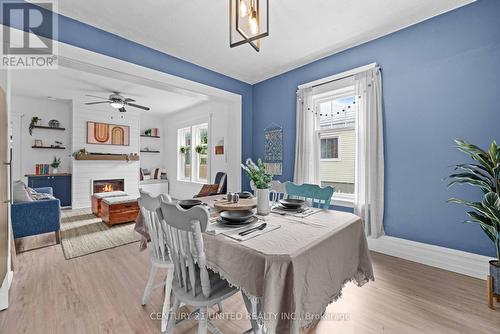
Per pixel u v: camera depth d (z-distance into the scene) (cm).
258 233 126
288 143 374
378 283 207
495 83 205
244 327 157
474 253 217
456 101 224
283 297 98
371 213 271
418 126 247
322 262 120
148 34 270
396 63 262
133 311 173
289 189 232
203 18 242
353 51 298
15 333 149
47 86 439
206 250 124
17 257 266
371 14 236
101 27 254
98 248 294
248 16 159
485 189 178
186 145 666
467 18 219
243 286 106
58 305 179
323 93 326
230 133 419
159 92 479
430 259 238
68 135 566
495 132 205
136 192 619
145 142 718
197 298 120
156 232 162
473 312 167
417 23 248
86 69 263
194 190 611
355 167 286
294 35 273
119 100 460
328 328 153
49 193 448
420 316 164
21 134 510
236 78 402
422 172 246
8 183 199
